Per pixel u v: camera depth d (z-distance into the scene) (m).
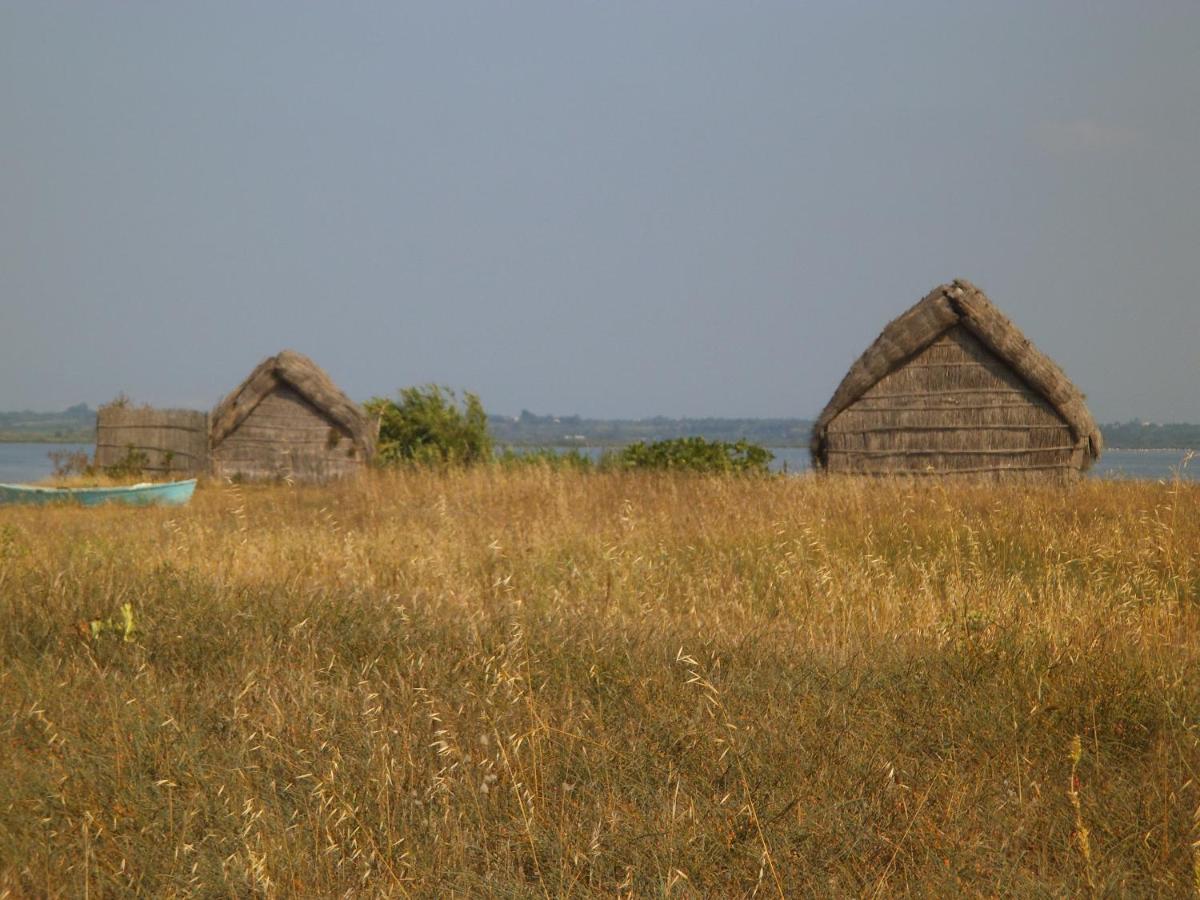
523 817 18.69
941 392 85.00
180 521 58.59
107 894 17.36
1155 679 25.11
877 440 86.00
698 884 17.25
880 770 20.33
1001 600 33.22
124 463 108.69
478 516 61.91
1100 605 33.78
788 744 21.47
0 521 59.97
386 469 98.12
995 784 20.14
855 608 35.75
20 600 33.53
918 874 17.17
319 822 18.94
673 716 23.17
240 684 25.91
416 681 26.11
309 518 65.31
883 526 52.03
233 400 108.31
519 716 23.47
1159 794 19.31
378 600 34.81
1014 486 72.31
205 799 19.89
